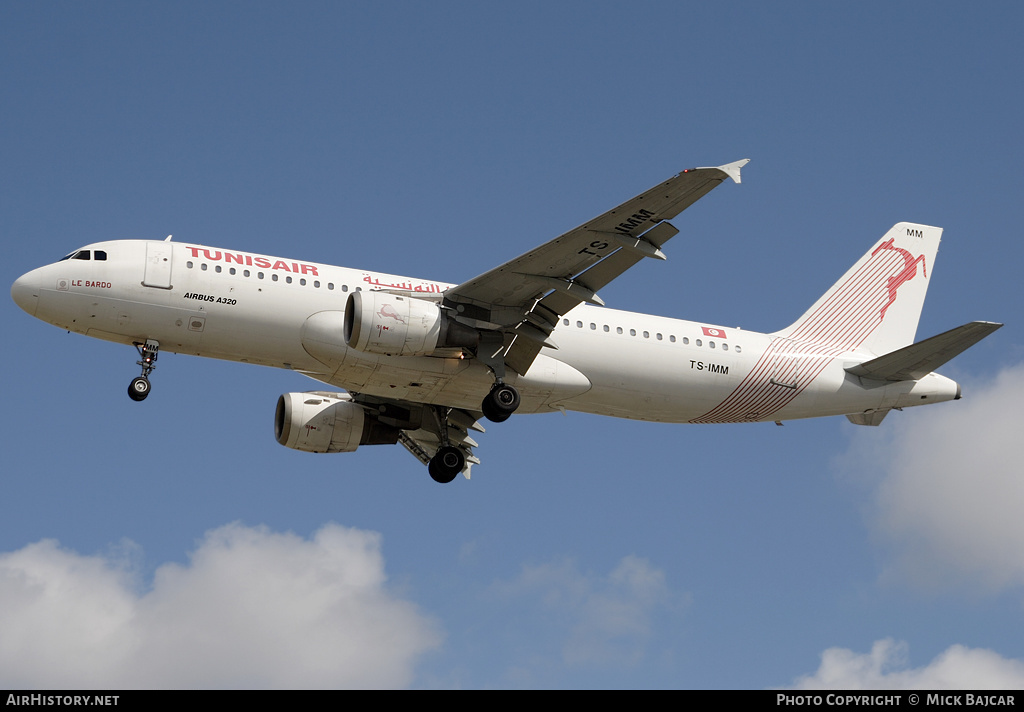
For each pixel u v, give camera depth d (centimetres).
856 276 12019
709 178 8119
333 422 11125
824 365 11156
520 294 9462
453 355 9731
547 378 10112
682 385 10638
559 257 9000
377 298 9331
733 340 10919
